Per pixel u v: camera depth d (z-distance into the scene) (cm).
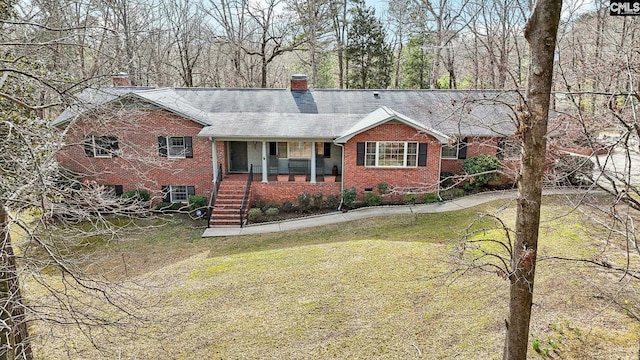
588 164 619
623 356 725
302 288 1098
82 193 671
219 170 1939
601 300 900
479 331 855
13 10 748
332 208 1855
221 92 2269
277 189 1902
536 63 472
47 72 725
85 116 701
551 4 455
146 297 1095
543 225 1347
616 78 641
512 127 1811
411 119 1895
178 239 1568
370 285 1086
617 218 519
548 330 820
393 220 1616
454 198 1850
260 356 834
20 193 648
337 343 860
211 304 1045
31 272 576
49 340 912
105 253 1416
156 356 848
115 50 784
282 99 2217
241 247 1456
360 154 1830
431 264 1173
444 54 3825
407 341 850
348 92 2298
